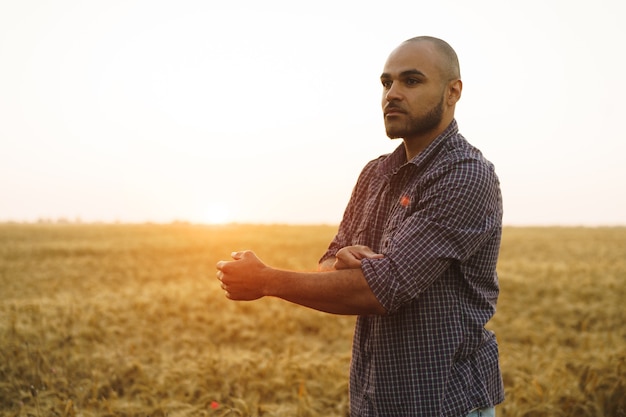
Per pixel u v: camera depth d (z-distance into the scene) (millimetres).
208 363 6582
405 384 2164
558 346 8703
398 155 2457
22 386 6098
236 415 5219
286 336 9469
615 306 11891
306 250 29016
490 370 2277
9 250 25766
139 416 5305
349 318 10484
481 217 2117
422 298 2154
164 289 13719
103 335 8734
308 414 5320
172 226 54156
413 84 2215
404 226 2125
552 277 16766
